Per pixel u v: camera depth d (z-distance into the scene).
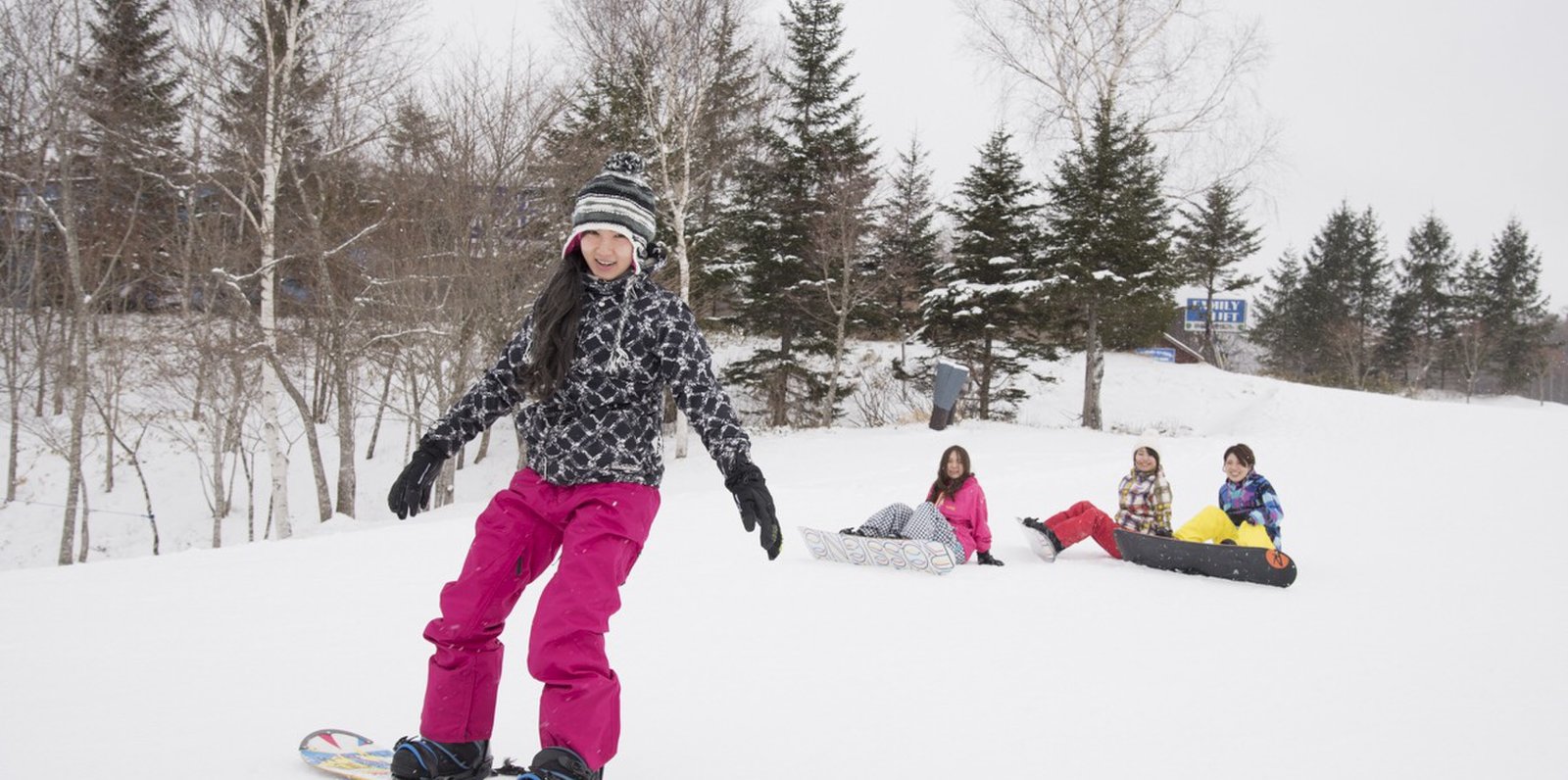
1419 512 9.70
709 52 21.38
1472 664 4.30
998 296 29.09
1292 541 8.05
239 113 16.72
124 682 3.52
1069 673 4.06
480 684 2.29
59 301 25.80
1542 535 8.25
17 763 2.53
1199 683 3.95
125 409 24.38
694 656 4.21
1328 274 60.62
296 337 20.77
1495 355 62.19
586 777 2.02
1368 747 3.19
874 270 30.58
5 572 6.48
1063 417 30.72
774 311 28.73
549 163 19.02
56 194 21.23
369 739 2.83
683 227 22.16
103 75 18.02
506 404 2.39
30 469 23.47
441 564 6.84
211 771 2.50
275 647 4.20
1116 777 2.85
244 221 19.11
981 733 3.23
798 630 4.77
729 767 2.79
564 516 2.30
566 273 2.31
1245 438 19.97
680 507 10.25
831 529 8.91
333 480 24.58
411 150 18.53
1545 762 3.07
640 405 2.31
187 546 21.14
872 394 30.47
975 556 7.40
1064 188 24.94
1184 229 44.22
